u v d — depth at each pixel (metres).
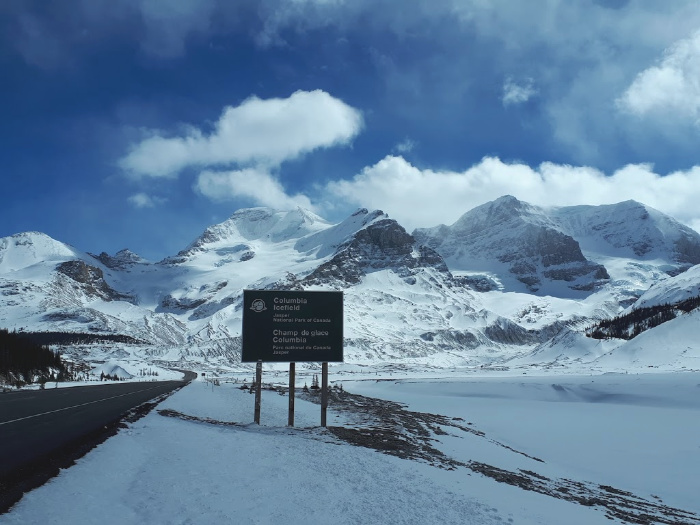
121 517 10.77
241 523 11.05
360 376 187.12
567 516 16.36
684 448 39.12
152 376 161.25
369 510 13.12
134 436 22.23
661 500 25.97
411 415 50.69
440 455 27.48
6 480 12.73
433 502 14.79
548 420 54.00
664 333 157.88
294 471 17.08
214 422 31.78
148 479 14.26
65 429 23.02
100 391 60.53
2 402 38.97
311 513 12.31
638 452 37.78
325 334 32.66
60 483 12.84
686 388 72.38
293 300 32.50
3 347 93.56
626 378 90.88
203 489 13.56
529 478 24.88
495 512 14.73
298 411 45.25
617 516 18.48
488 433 45.50
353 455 21.98
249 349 31.88
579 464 33.88
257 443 23.11
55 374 104.75
